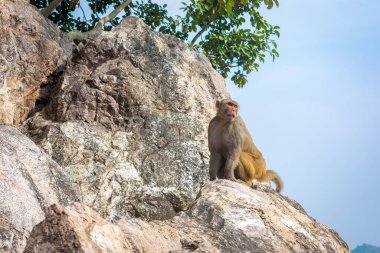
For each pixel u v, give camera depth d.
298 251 8.64
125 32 15.67
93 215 6.30
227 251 8.02
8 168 7.12
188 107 14.69
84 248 5.54
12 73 14.23
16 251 6.12
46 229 5.66
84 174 12.67
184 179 13.45
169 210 13.06
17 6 15.27
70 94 14.38
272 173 14.05
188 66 15.70
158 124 14.12
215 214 8.66
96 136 13.51
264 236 8.59
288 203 10.77
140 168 13.27
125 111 14.25
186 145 14.00
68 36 16.66
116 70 14.58
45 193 7.39
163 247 7.48
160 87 14.76
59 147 12.96
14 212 6.59
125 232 7.29
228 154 12.91
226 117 12.77
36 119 14.24
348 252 10.08
